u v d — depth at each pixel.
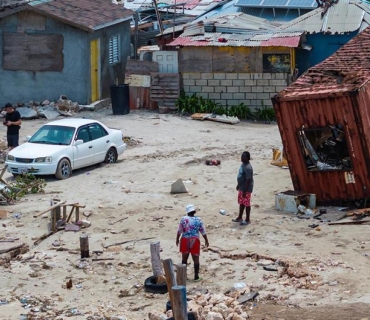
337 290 15.65
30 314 15.20
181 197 23.16
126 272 17.56
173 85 36.97
